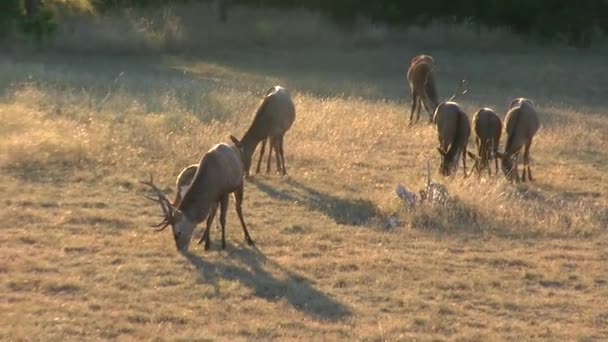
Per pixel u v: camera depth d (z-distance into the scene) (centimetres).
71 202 4012
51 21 9619
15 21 9369
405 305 3072
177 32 10125
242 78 8588
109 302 2948
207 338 2695
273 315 2925
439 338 2800
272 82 8312
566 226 4081
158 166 4603
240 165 3569
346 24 11025
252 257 3459
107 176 4419
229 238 3672
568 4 11456
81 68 8462
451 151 4731
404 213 4075
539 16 11294
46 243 3478
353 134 5700
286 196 4331
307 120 5806
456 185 4378
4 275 3119
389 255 3559
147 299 3000
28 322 2739
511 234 3950
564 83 9706
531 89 9356
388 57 10350
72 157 4612
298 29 10769
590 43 11325
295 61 9956
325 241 3709
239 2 11119
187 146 4978
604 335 2911
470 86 9238
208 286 3134
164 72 8700
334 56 10250
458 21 11325
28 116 5241
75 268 3231
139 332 2725
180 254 3431
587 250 3800
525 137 4988
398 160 5231
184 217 3422
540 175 5116
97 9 10444
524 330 2917
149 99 6150
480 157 4922
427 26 11212
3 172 4381
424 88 6388
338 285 3231
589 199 4700
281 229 3838
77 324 2756
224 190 3503
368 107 6731
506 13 11238
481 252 3691
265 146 5062
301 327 2838
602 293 3309
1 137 4762
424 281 3303
